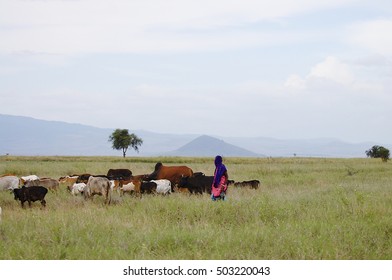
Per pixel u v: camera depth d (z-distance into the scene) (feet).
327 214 45.65
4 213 52.70
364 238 36.22
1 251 33.27
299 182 93.91
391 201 54.54
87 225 40.42
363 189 68.64
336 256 32.04
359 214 45.34
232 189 75.82
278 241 34.47
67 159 239.91
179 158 246.47
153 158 246.88
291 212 46.73
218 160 55.11
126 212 51.37
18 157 239.71
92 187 62.44
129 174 87.76
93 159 242.78
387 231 39.04
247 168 133.08
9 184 72.59
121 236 36.76
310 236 36.40
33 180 72.49
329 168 138.41
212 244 34.42
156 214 48.44
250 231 37.29
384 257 32.76
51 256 32.35
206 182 69.21
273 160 230.07
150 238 35.76
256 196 58.44
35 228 40.24
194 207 48.29
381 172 128.67
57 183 73.72
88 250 33.40
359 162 215.10
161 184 68.95
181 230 38.91
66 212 52.11
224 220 44.60
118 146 391.65
